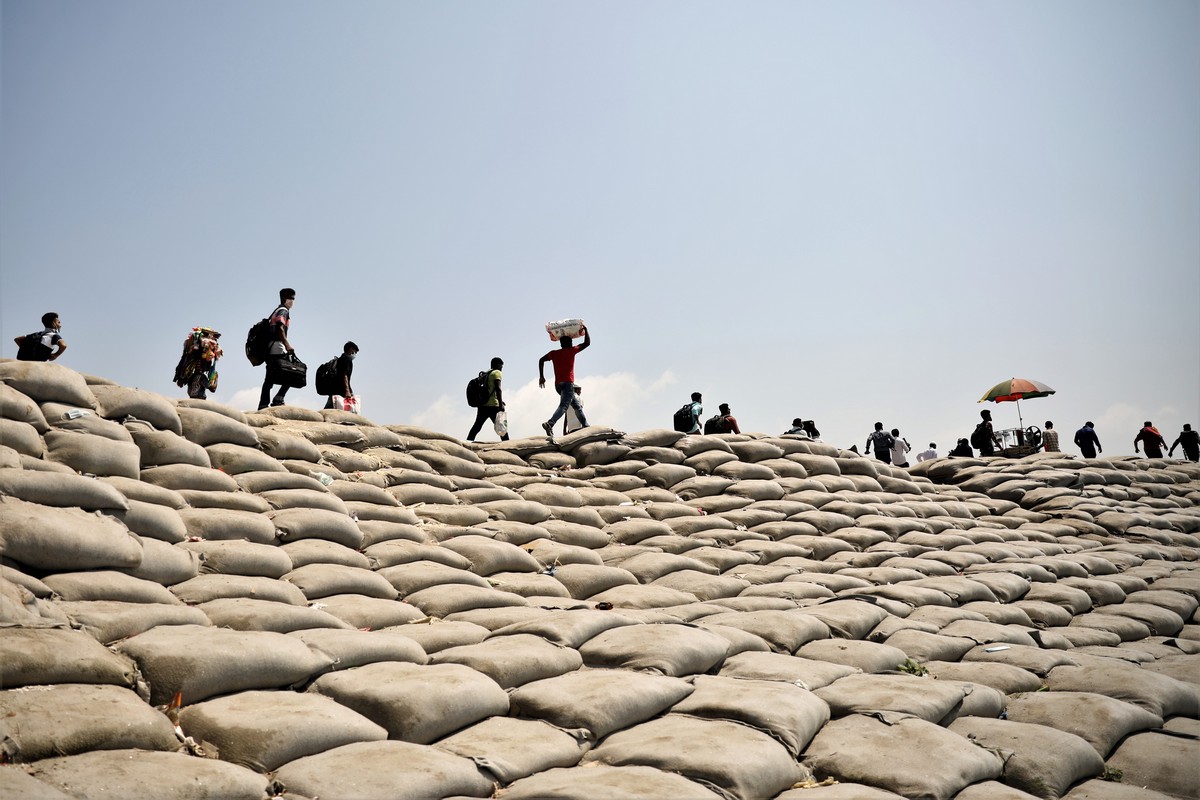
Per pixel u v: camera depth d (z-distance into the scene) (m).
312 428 9.48
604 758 4.25
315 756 3.81
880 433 18.09
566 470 11.27
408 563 6.93
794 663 5.71
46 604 4.35
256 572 5.97
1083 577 10.12
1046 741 4.87
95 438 6.30
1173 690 5.84
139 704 3.80
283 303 11.07
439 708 4.29
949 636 6.93
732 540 9.54
